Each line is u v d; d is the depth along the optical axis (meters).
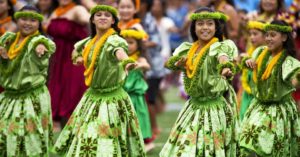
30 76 13.32
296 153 13.90
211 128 12.72
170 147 12.84
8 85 13.38
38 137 13.39
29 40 13.36
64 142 13.15
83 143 12.78
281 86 13.59
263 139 13.52
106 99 12.95
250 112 13.86
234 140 13.07
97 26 13.10
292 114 13.77
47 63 13.32
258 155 13.70
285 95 13.63
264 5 17.38
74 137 12.97
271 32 13.62
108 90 12.97
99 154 12.71
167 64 13.02
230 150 12.97
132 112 13.15
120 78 12.99
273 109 13.62
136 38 16.30
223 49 12.52
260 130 13.54
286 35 13.62
